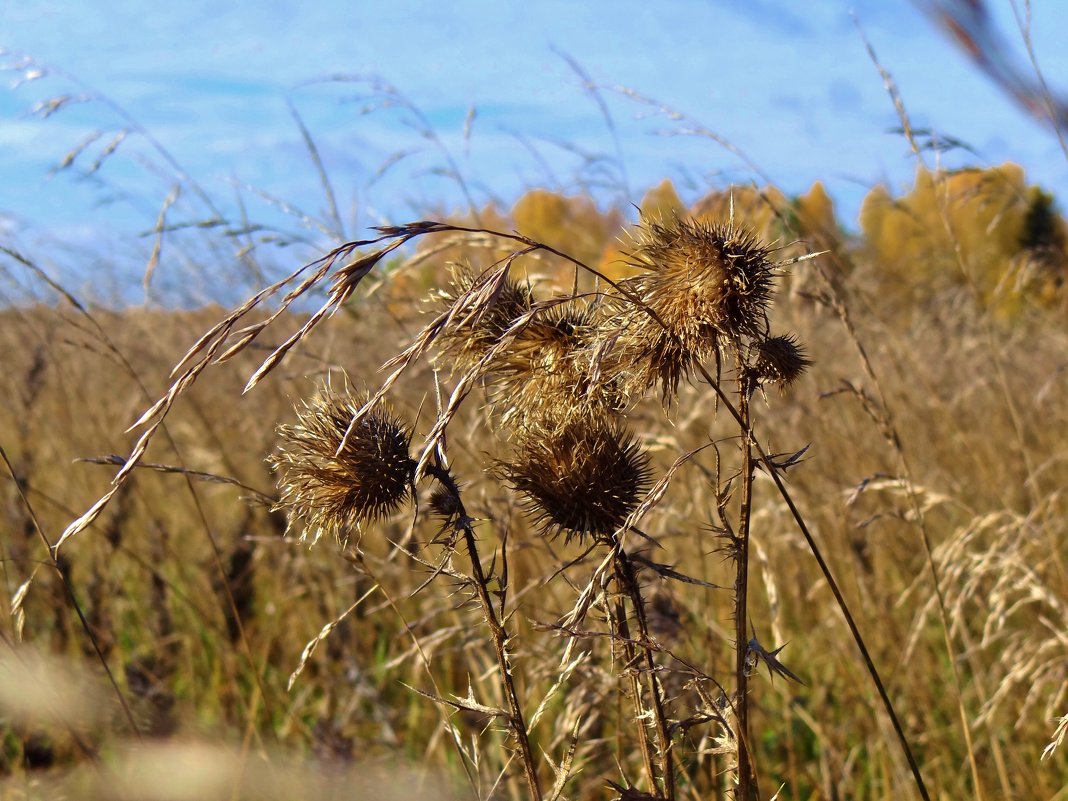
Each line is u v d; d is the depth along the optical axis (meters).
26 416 4.74
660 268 1.64
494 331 1.83
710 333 1.62
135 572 4.81
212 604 3.95
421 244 2.85
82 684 2.81
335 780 2.86
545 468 1.77
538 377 1.79
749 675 1.69
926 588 3.49
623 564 1.73
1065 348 4.87
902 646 3.64
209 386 5.48
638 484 1.83
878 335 4.71
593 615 1.83
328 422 1.80
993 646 3.85
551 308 1.87
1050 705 3.04
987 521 3.23
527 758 1.72
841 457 4.41
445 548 1.72
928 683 3.60
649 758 1.74
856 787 3.30
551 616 2.92
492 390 1.92
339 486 1.74
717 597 3.73
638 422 3.30
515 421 1.87
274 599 4.29
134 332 5.44
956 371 5.22
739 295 1.58
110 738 2.98
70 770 3.07
